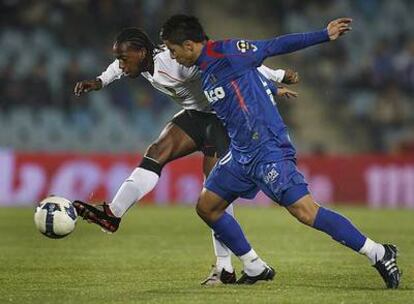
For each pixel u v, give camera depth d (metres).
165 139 28.55
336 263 33.25
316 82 88.38
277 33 93.00
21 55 84.31
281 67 89.06
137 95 82.69
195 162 70.50
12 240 42.72
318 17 93.56
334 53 90.12
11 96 80.62
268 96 24.64
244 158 24.83
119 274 29.77
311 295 23.94
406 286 25.95
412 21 93.81
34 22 86.25
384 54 90.00
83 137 81.00
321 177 71.75
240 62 24.30
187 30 24.25
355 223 53.84
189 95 28.42
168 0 88.50
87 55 85.19
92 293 24.73
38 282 27.53
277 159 24.38
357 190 71.75
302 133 85.25
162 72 28.08
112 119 81.69
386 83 88.50
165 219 56.06
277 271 30.53
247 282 26.91
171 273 30.11
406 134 85.56
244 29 92.31
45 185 69.12
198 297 23.64
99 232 47.28
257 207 68.50
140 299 23.38
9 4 86.06
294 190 24.38
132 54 27.91
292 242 42.19
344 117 86.56
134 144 81.38
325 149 84.62
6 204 68.81
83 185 69.06
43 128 80.56
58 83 81.81
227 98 24.52
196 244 41.28
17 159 69.06
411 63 89.06
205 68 24.52
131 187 27.88
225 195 25.61
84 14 86.56
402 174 71.56
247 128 24.44
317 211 24.44
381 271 25.05
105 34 86.38
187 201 70.38
